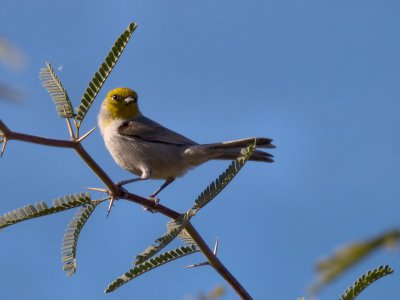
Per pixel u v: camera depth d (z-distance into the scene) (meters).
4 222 6.93
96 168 7.52
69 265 7.24
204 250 7.07
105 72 7.61
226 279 6.93
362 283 5.55
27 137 6.88
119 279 6.98
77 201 7.34
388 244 2.06
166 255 7.08
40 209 7.11
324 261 2.12
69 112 7.45
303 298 6.07
